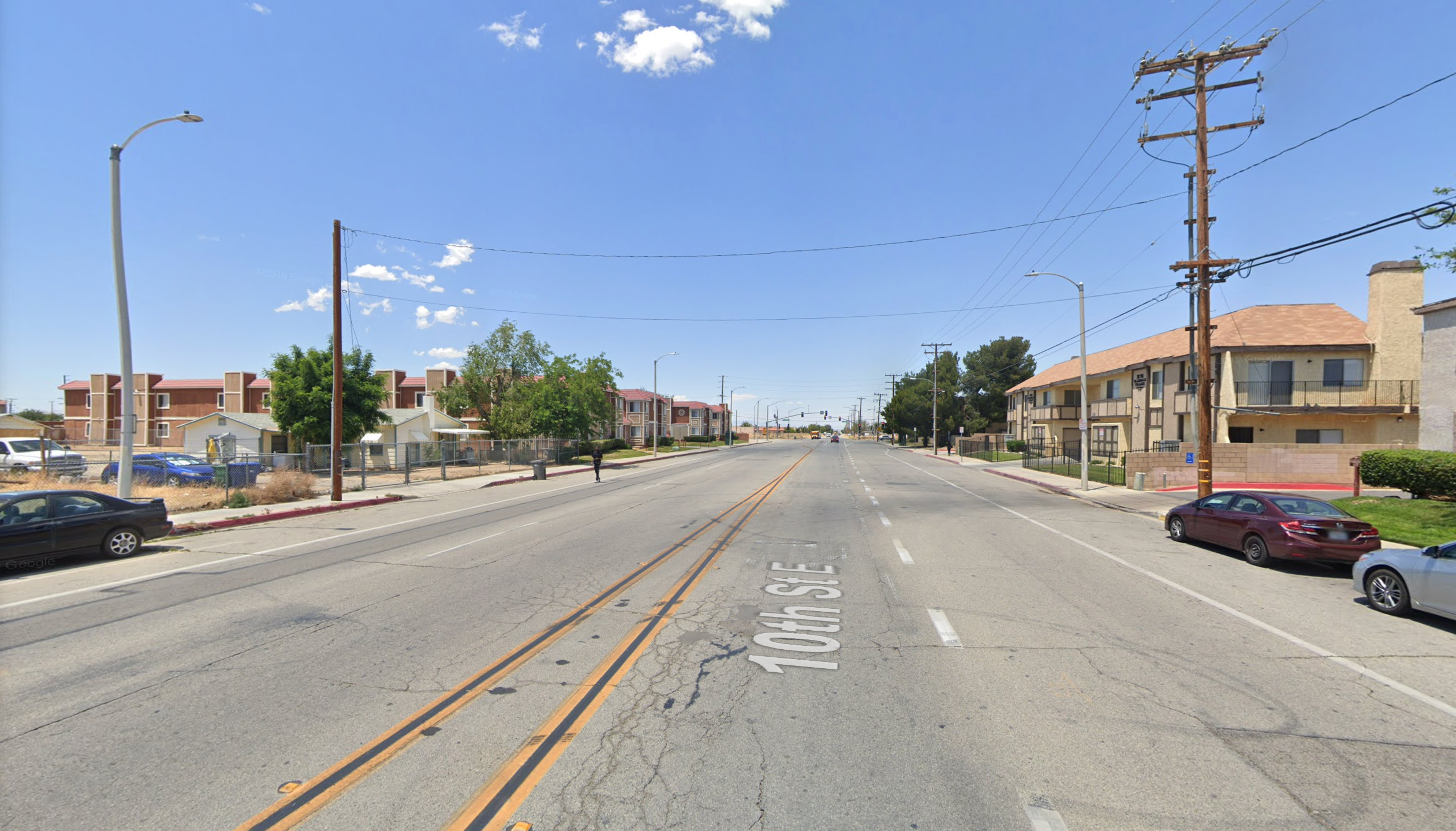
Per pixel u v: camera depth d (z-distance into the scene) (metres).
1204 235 18.19
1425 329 19.89
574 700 5.39
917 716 5.15
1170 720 5.14
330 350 37.47
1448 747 4.74
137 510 12.38
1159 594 9.41
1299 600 9.16
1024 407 63.00
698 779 4.16
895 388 109.88
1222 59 18.02
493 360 56.00
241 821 3.69
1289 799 4.02
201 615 7.97
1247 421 31.55
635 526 16.16
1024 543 13.86
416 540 14.10
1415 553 8.20
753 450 81.06
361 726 4.89
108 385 62.34
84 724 4.91
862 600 8.77
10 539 10.57
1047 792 4.07
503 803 3.88
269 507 19.97
